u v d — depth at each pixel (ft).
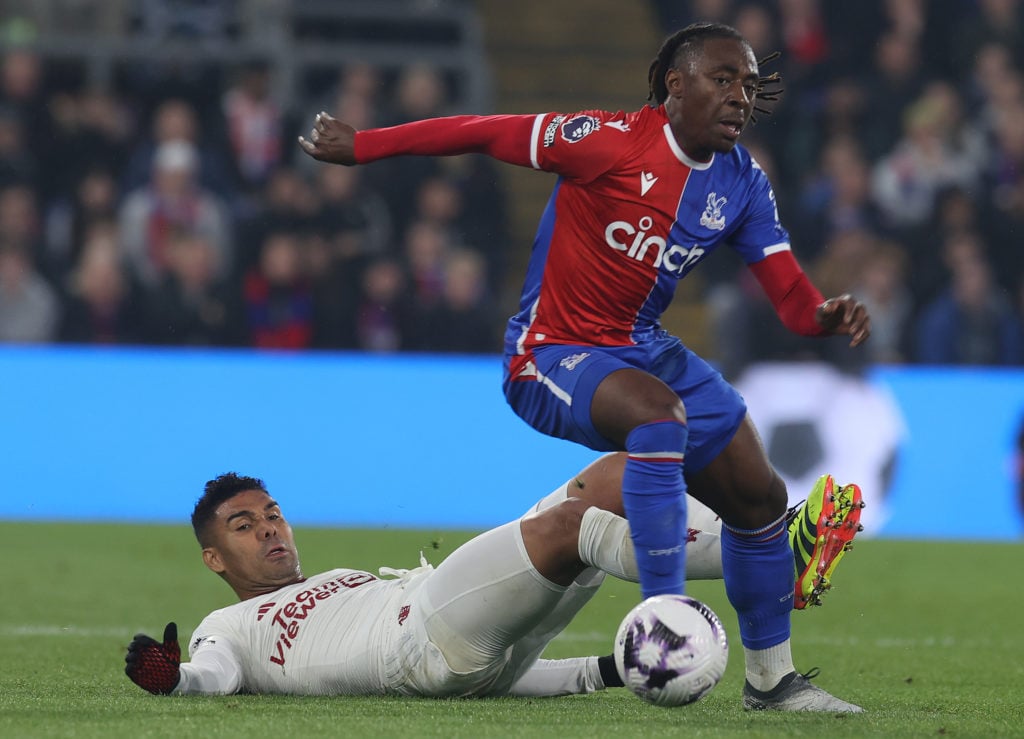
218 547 50.03
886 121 176.76
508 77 208.95
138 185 157.69
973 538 142.82
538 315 45.70
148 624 75.46
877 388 144.36
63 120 162.50
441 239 159.84
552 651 67.46
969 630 79.25
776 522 45.55
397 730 38.45
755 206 46.73
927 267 163.43
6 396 140.56
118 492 140.97
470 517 143.02
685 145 44.47
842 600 93.50
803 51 183.62
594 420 42.75
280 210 156.66
